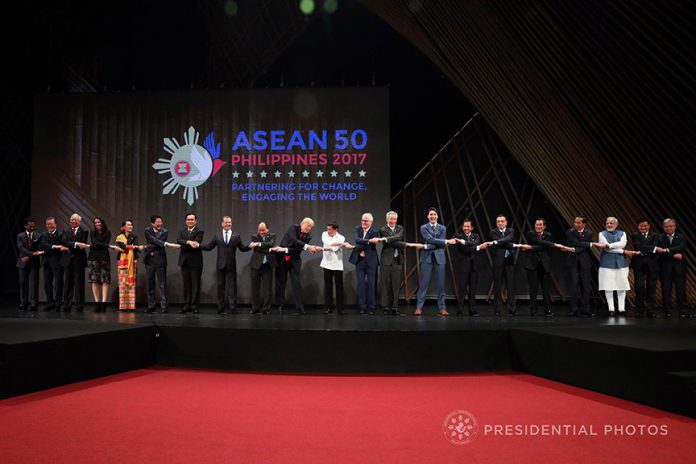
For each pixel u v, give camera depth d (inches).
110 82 444.8
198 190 351.9
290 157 350.0
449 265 368.2
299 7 408.5
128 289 293.3
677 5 255.9
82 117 359.6
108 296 346.9
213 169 352.2
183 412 142.1
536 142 329.4
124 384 176.9
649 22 267.6
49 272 298.8
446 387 173.5
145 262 287.1
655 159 297.0
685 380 136.2
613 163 307.6
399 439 119.8
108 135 358.0
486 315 267.9
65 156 358.6
